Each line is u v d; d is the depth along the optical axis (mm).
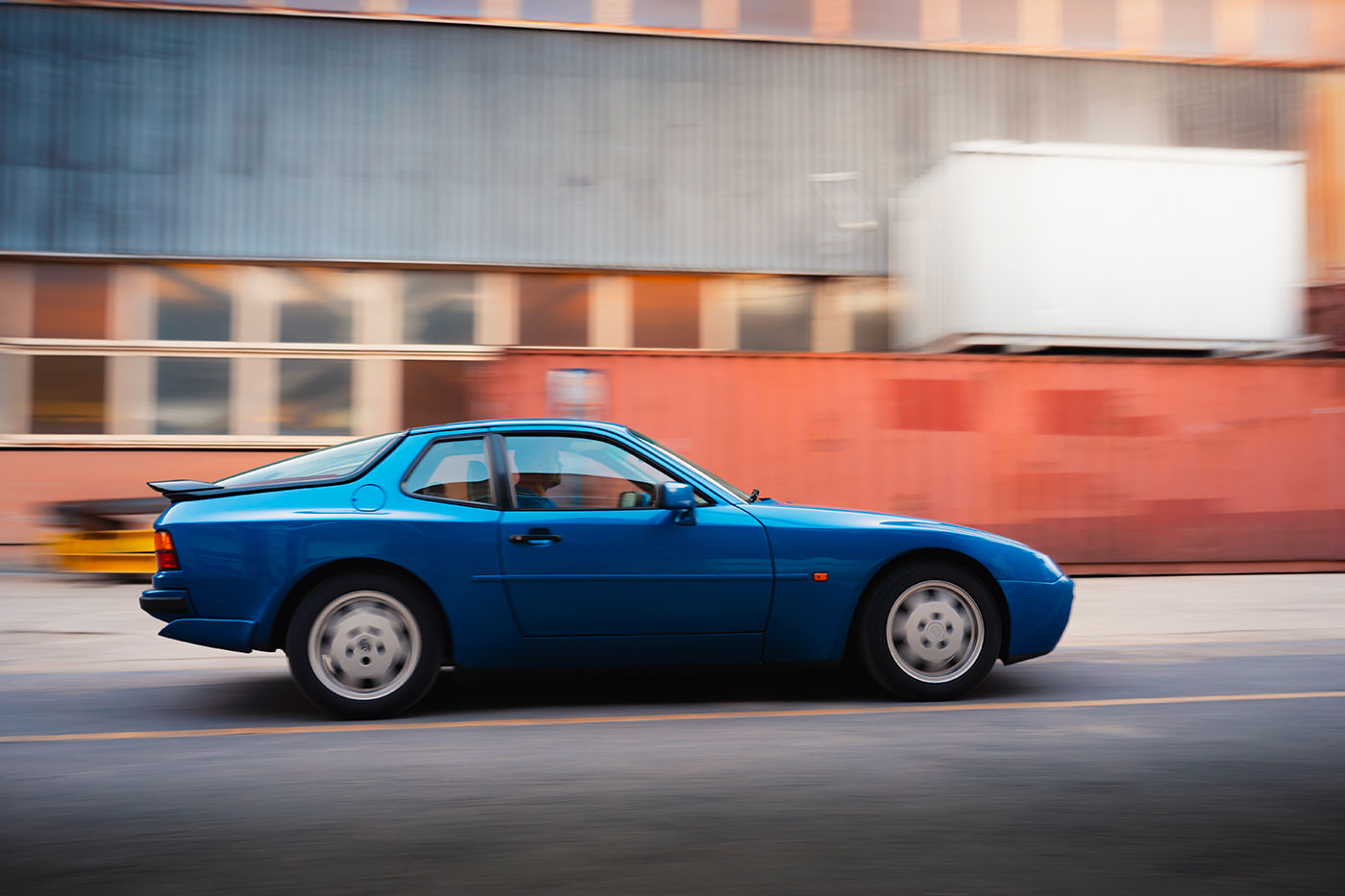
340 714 4793
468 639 4832
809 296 15719
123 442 14430
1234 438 11602
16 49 14445
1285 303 12828
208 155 14734
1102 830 3246
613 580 4875
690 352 11188
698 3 15492
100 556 10766
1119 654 6840
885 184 15773
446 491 4965
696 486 5098
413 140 15047
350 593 4789
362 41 14992
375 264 14961
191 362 14719
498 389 11047
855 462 11266
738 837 3176
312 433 14906
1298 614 8906
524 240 15203
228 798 3600
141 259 14609
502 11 15203
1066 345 12523
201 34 14750
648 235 15391
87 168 14531
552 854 3043
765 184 15586
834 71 15727
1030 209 12531
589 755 4160
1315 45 16531
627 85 15383
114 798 3613
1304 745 4281
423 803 3531
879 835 3195
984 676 5160
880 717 4820
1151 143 16266
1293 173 12852
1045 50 16078
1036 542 11398
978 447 11375
